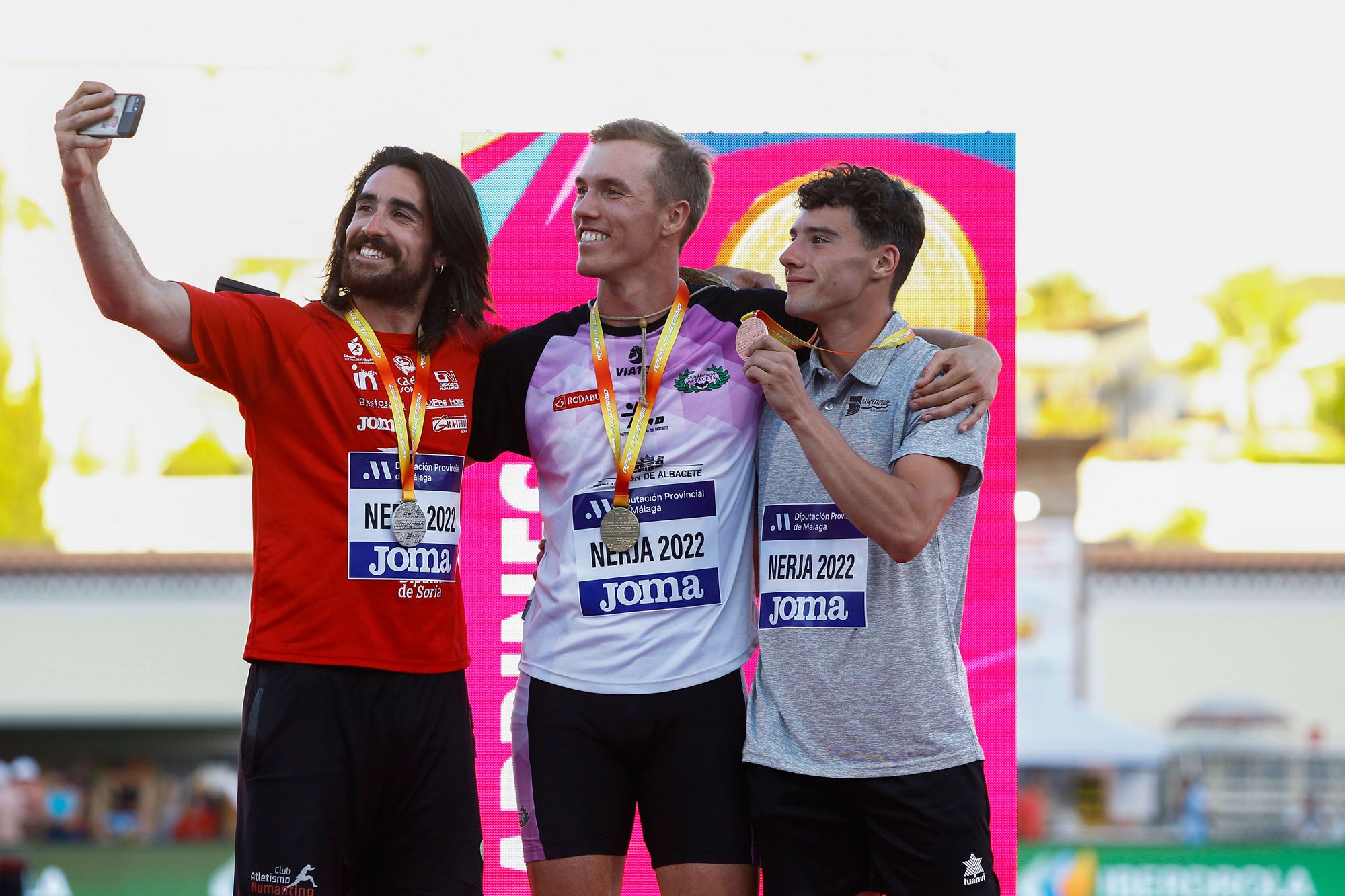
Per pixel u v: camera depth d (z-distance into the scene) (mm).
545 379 6105
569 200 7582
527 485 7484
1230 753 31016
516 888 7340
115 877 22969
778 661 5758
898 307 7562
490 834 7359
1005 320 7547
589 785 5840
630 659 5828
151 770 28688
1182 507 44000
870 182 5762
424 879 5793
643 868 7316
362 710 5676
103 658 28688
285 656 5645
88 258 5250
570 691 5879
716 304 6164
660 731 5836
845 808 5711
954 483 5504
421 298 6020
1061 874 23062
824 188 5785
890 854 5660
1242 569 31344
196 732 28766
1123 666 31328
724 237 7590
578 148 7586
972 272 7562
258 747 5652
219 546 33094
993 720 7402
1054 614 27734
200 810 28312
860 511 5344
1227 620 31375
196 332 5539
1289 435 52906
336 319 5930
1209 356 53906
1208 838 25484
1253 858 22906
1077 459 27891
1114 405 54812
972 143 7602
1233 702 31203
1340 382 52906
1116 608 31469
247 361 5676
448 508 5898
